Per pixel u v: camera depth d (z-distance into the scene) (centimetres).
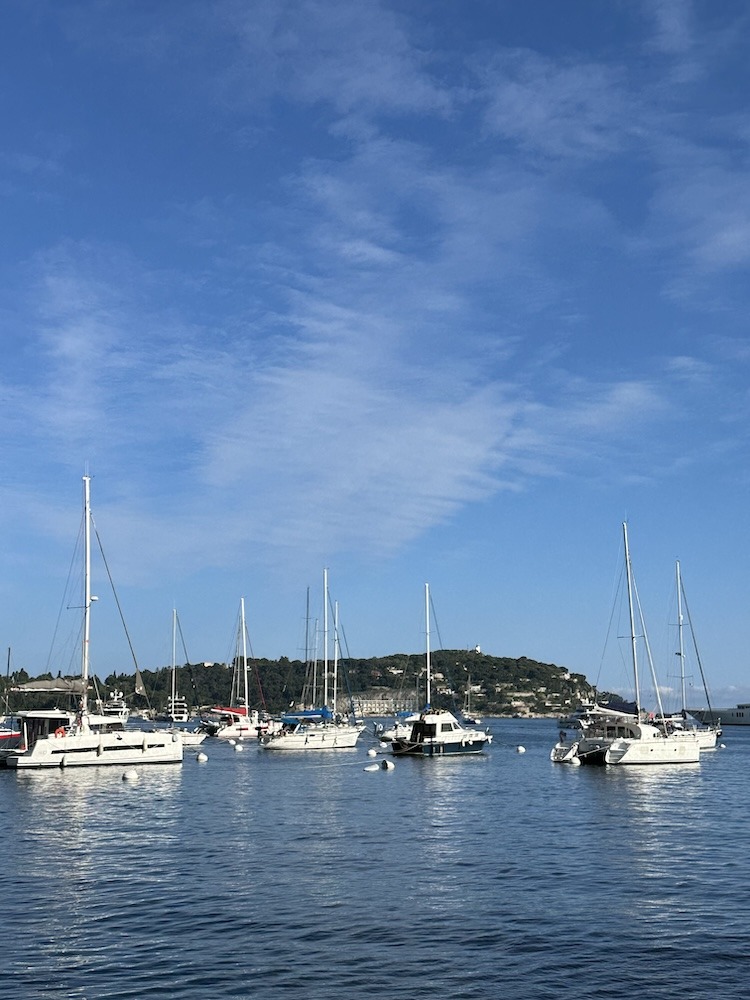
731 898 3042
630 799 5869
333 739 10481
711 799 5862
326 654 12681
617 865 3603
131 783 6662
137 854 3812
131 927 2675
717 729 13300
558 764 8550
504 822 4806
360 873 3428
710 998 2134
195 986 2197
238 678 16325
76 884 3231
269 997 2127
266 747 10281
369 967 2330
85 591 8006
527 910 2875
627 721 8769
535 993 2158
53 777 6962
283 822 4766
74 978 2250
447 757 9481
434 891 3130
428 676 11275
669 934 2620
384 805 5519
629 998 2131
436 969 2319
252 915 2802
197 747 10912
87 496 8094
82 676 7906
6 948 2481
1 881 3281
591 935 2608
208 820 4816
